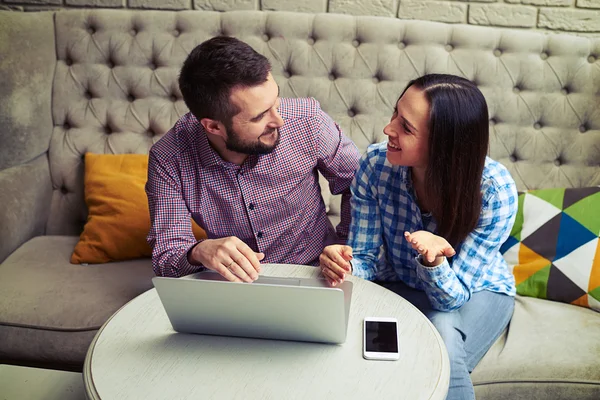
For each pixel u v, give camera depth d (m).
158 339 0.97
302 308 0.88
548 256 1.44
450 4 1.85
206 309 0.92
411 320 1.02
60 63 1.80
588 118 1.66
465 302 1.20
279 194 1.29
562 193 1.51
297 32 1.71
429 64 1.68
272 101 1.12
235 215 1.30
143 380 0.87
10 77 1.65
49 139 1.79
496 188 1.14
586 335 1.26
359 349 0.93
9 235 1.60
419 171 1.17
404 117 1.08
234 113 1.11
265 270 1.19
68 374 1.11
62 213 1.79
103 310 1.37
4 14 1.67
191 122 1.25
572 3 1.83
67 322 1.35
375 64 1.69
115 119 1.77
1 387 1.07
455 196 1.10
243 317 0.92
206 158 1.24
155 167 1.26
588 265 1.39
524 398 1.20
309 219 1.38
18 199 1.65
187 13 1.75
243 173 1.26
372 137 1.71
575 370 1.18
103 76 1.76
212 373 0.88
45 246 1.67
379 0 1.86
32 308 1.37
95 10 1.78
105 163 1.71
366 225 1.29
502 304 1.28
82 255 1.58
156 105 1.75
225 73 1.08
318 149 1.30
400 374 0.88
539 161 1.68
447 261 1.18
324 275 1.14
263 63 1.11
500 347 1.24
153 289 1.14
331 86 1.71
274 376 0.87
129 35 1.76
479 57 1.68
